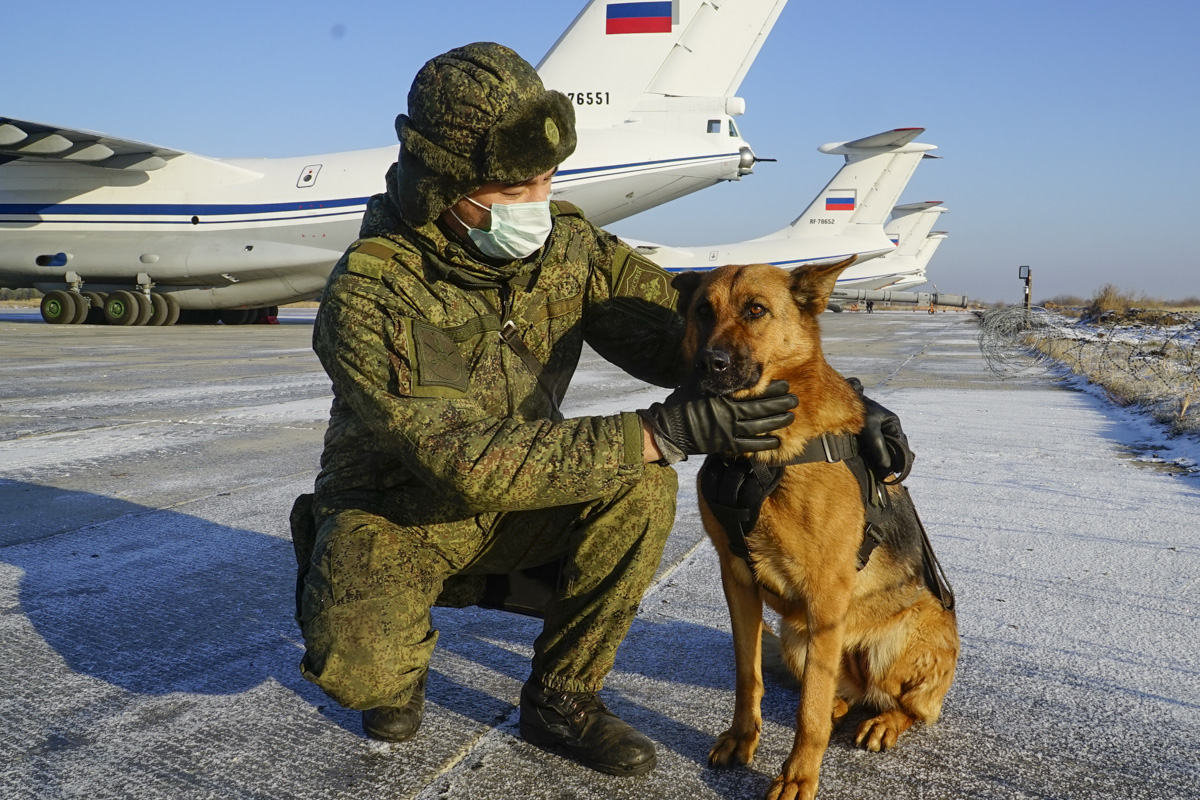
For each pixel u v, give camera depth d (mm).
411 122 2006
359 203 20734
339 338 1991
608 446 1898
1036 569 3695
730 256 36312
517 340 2215
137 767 2100
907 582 2332
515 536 2225
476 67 1963
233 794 1985
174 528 4227
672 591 3432
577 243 2416
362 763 2127
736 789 2045
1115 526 4387
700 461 6176
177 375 11234
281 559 3773
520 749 2211
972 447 6648
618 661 2770
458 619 3154
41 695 2486
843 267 2506
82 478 5301
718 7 20031
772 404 1982
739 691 2199
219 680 2598
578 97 20250
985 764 2158
